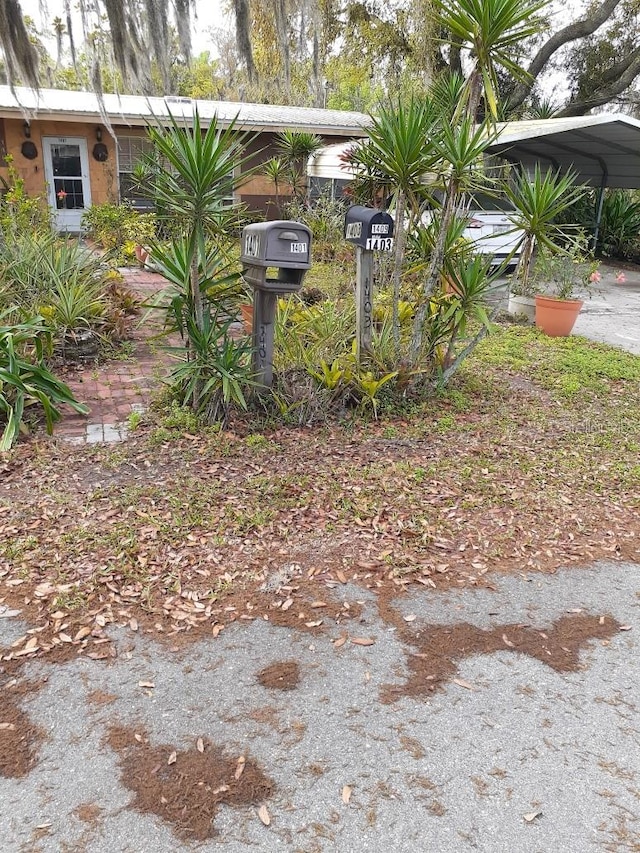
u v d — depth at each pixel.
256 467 4.11
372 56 14.49
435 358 5.57
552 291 11.25
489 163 13.25
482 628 2.79
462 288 5.21
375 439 4.64
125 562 3.06
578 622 2.86
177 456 4.20
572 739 2.23
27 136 13.19
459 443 4.69
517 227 5.84
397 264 5.06
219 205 4.45
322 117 15.24
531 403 5.65
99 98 4.82
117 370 5.98
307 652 2.59
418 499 3.83
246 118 13.36
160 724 2.21
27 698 2.30
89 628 2.65
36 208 10.27
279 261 4.19
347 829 1.87
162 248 4.93
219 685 2.40
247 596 2.91
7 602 2.78
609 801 1.99
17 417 4.33
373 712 2.30
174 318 5.01
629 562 3.35
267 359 4.75
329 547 3.31
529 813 1.94
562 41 19.39
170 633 2.65
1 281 6.16
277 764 2.08
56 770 2.02
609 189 17.91
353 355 5.14
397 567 3.18
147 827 1.85
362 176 6.46
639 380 6.44
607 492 4.07
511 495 3.96
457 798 1.98
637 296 12.20
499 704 2.37
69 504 3.56
